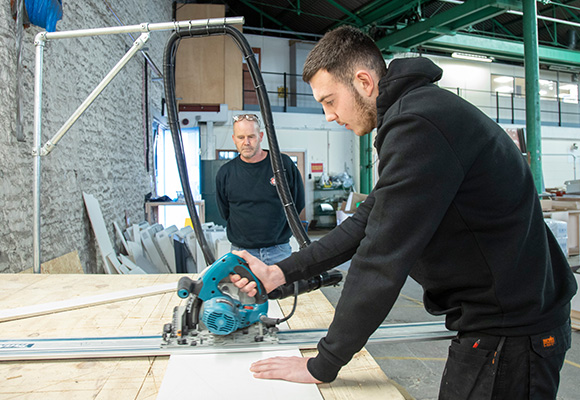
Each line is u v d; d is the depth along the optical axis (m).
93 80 3.00
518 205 0.68
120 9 3.74
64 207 2.43
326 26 9.94
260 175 2.16
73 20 2.61
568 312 0.75
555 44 9.91
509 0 5.98
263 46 9.72
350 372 0.80
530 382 0.68
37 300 1.22
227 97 7.87
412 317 3.14
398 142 0.64
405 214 0.62
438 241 0.70
